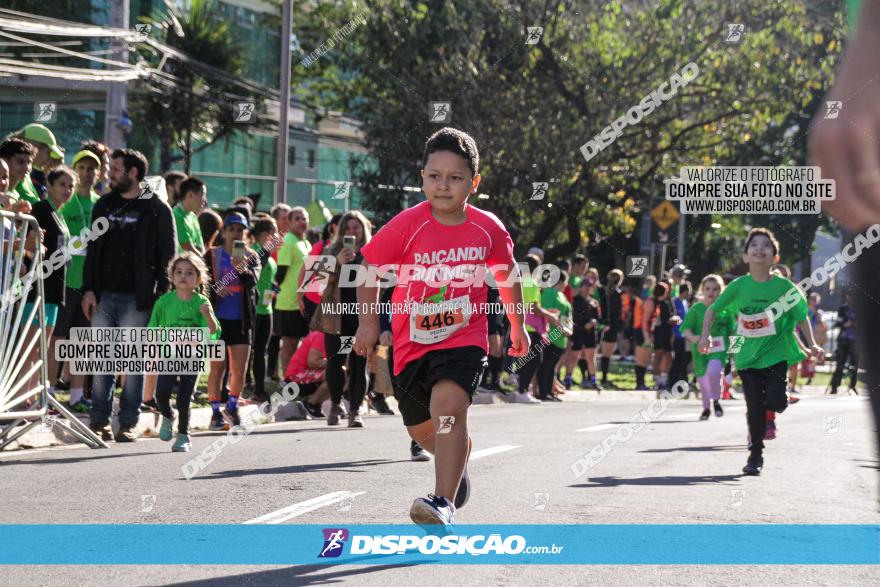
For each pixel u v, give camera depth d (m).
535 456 11.36
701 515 7.57
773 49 31.16
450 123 32.12
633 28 33.72
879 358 1.78
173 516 7.17
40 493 8.25
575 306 26.27
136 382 12.52
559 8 33.06
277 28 36.81
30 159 12.54
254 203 24.70
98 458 10.84
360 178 33.84
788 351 10.80
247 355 14.48
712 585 5.30
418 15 32.50
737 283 11.11
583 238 35.28
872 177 1.47
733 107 32.28
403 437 13.43
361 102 34.94
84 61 29.22
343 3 33.62
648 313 27.08
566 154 32.09
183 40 28.45
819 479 9.97
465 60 32.16
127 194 12.45
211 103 29.34
